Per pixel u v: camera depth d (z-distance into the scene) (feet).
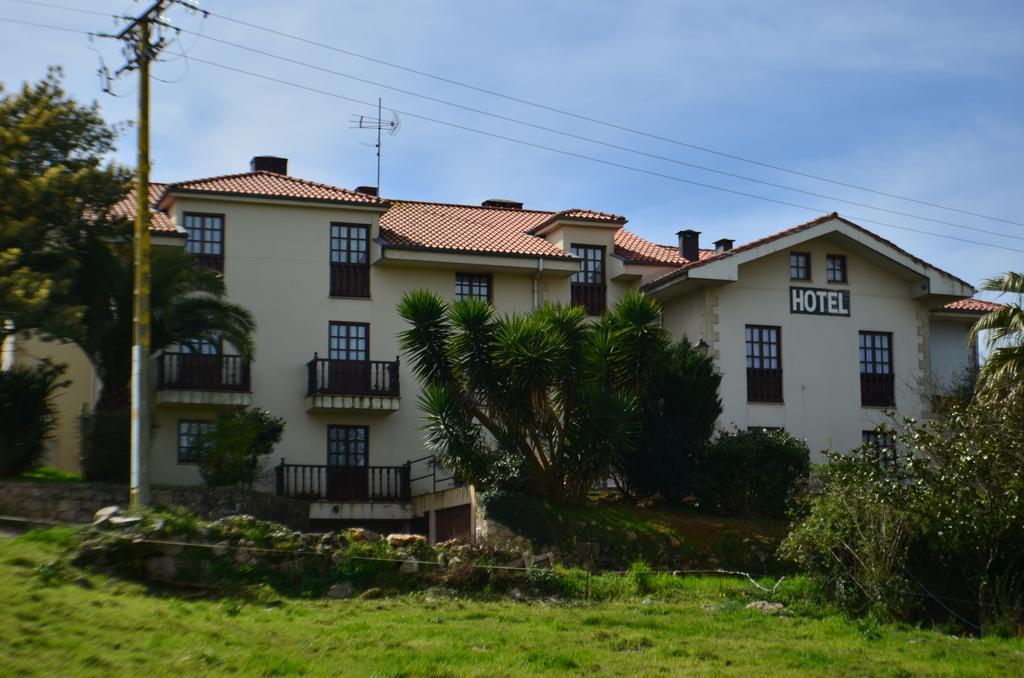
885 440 111.86
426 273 108.78
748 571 82.48
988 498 64.44
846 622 63.72
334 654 46.03
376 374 104.42
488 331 84.84
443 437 83.46
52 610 44.88
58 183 81.92
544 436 86.38
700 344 107.24
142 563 56.13
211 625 48.26
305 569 62.03
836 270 115.96
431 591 64.34
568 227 114.52
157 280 82.23
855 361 114.62
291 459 102.17
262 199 103.50
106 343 81.87
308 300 104.68
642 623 59.16
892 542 65.57
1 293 75.41
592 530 81.46
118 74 72.74
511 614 59.21
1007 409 70.38
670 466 92.38
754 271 112.37
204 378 98.37
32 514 73.05
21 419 81.05
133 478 69.51
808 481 92.84
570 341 85.46
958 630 64.28
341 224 107.04
